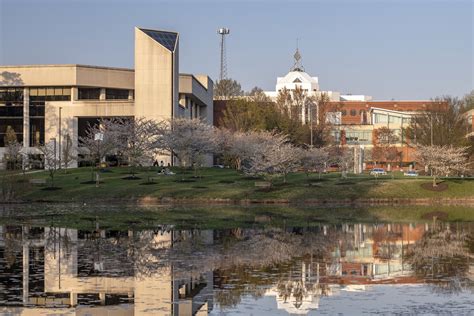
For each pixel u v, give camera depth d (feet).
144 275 97.76
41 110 425.69
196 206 237.66
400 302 80.84
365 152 488.02
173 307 78.18
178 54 398.83
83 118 414.21
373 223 177.68
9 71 421.18
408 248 128.57
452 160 294.87
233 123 410.52
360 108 581.53
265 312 75.97
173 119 335.26
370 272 101.71
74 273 99.14
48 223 171.22
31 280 93.76
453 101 477.77
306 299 82.43
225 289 88.07
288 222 178.29
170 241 135.95
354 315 74.54
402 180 293.02
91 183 280.72
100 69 424.05
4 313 75.46
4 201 252.21
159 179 294.05
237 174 323.98
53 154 343.87
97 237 142.00
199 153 323.78
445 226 170.50
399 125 530.68
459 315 74.33
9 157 340.80
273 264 108.27
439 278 96.99
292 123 414.41
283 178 301.63
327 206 243.81
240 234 149.07
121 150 321.52
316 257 115.96
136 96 382.42
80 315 74.59
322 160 316.40
